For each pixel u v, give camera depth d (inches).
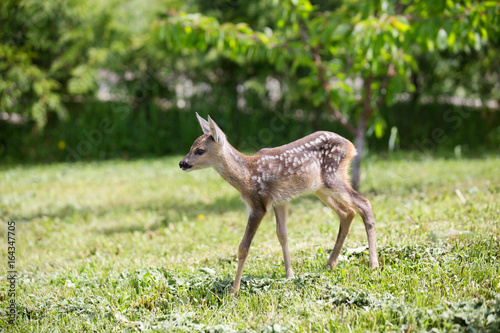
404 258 303.9
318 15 507.5
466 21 426.0
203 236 420.8
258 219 287.0
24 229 466.9
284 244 300.5
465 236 327.0
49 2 754.8
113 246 409.1
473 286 254.7
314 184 298.0
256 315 252.7
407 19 458.6
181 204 541.6
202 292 284.8
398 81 498.9
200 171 703.7
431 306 241.0
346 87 497.4
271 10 793.6
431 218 388.5
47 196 586.9
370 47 439.2
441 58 802.8
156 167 733.9
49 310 277.4
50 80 795.4
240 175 285.6
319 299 261.6
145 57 844.0
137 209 529.3
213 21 484.7
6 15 770.8
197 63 810.8
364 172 633.6
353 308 245.8
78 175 696.4
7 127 825.5
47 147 823.7
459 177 565.6
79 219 498.0
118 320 257.9
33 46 805.9
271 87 866.8
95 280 317.4
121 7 802.8
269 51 495.5
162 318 255.9
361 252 327.3
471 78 824.9
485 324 215.5
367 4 437.7
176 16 492.4
